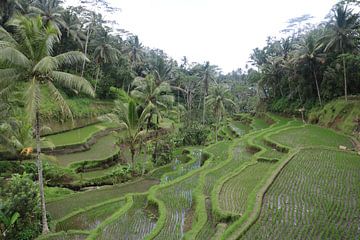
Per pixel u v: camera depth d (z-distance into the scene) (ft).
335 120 129.49
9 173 79.77
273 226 40.96
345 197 50.47
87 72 190.70
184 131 151.23
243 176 68.18
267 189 55.16
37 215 52.42
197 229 45.32
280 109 197.36
